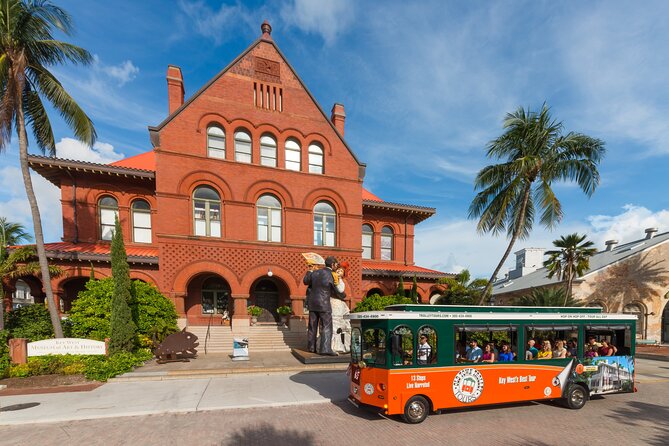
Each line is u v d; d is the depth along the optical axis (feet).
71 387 33.42
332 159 67.31
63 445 20.88
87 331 46.01
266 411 26.84
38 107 47.14
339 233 66.80
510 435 22.50
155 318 49.52
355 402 27.07
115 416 25.57
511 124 55.72
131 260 56.18
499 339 27.71
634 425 24.53
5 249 47.88
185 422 24.52
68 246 57.06
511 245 59.88
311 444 21.01
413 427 23.68
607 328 30.53
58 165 55.77
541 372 27.76
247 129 61.72
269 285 70.08
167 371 38.40
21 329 46.06
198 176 57.67
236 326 57.98
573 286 82.02
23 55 41.47
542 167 55.47
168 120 56.29
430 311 26.94
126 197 63.00
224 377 38.06
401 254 84.43
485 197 62.18
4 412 26.27
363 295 74.84
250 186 60.90
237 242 59.06
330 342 46.37
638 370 45.85
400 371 24.16
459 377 25.61
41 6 42.57
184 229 56.54
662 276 83.87
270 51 64.23
